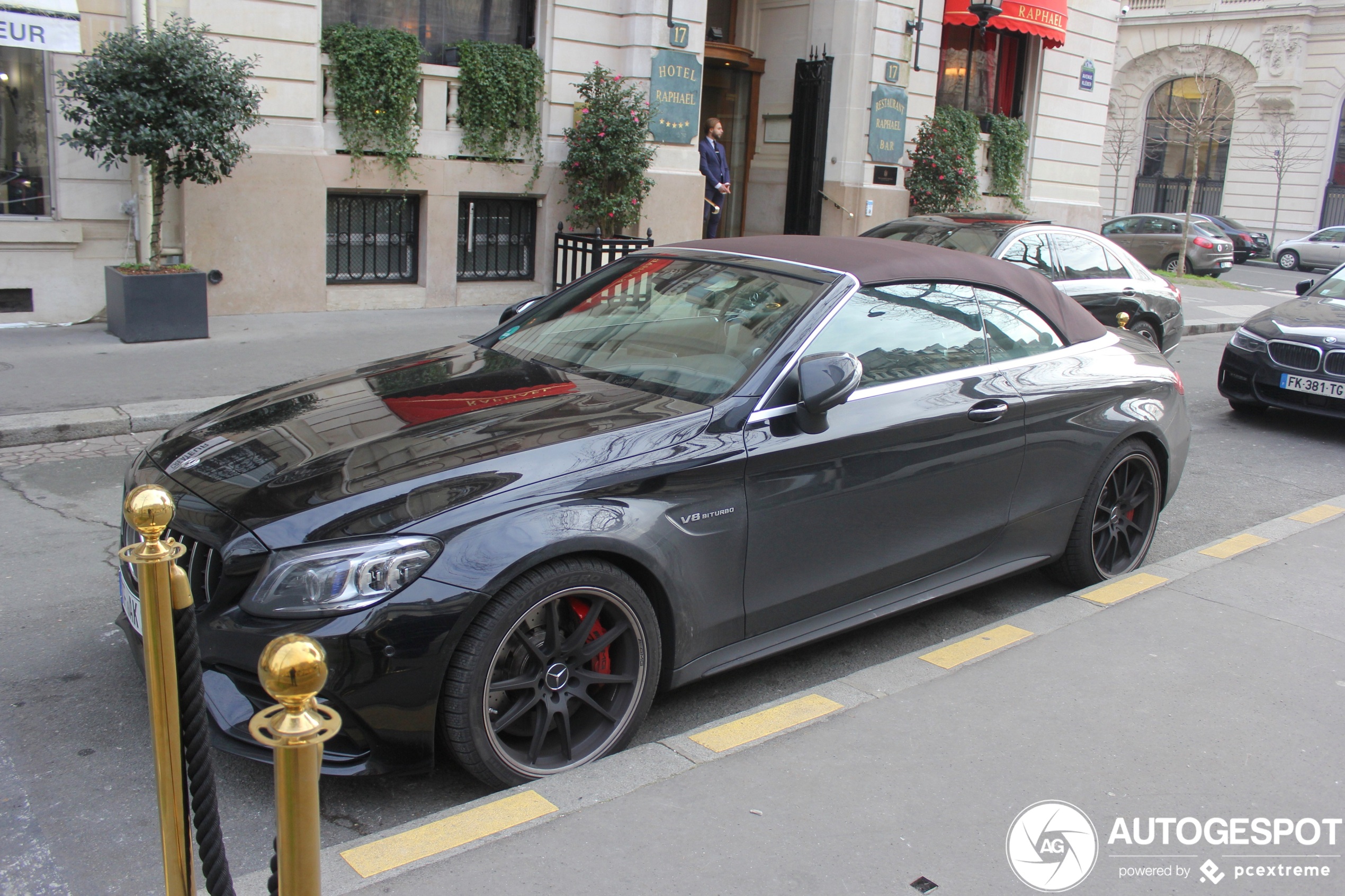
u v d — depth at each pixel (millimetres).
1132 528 5164
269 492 3113
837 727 3355
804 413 3609
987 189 19516
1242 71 38625
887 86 16688
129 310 9414
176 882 1819
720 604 3553
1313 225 37781
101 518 5605
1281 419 9586
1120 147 41031
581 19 13070
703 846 2701
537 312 4758
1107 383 4820
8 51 9617
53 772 3250
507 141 12750
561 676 3182
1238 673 3834
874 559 4004
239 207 10930
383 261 12398
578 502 3152
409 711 2896
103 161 9234
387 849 2703
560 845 2684
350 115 11531
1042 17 18062
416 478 3082
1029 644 4035
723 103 17625
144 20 9891
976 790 3018
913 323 4227
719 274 4375
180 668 1746
